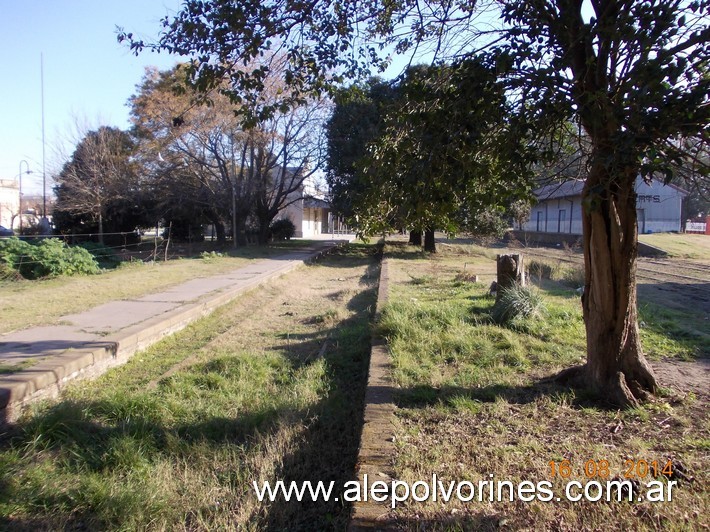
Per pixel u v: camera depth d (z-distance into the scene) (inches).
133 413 234.5
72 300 463.2
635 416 191.5
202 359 331.0
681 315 390.9
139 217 1331.2
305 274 812.6
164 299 485.1
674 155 129.1
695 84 134.3
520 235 1702.8
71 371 271.9
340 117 1047.6
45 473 180.1
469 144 156.8
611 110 143.3
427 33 240.4
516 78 159.6
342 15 239.5
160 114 989.2
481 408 204.1
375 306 449.1
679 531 124.0
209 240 1567.4
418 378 241.3
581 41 167.9
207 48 218.7
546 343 290.0
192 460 194.5
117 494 166.2
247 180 1161.4
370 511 137.9
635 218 199.3
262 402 244.2
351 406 242.4
